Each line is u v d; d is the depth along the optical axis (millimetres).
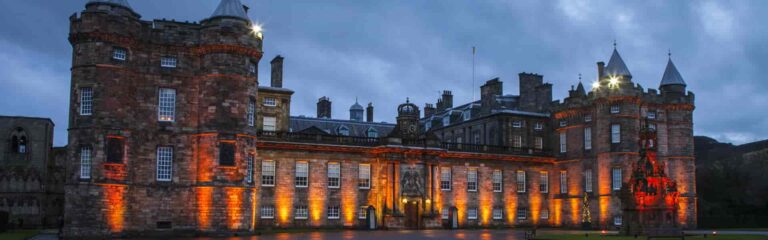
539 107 96875
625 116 79750
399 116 79938
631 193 54312
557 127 89812
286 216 72500
